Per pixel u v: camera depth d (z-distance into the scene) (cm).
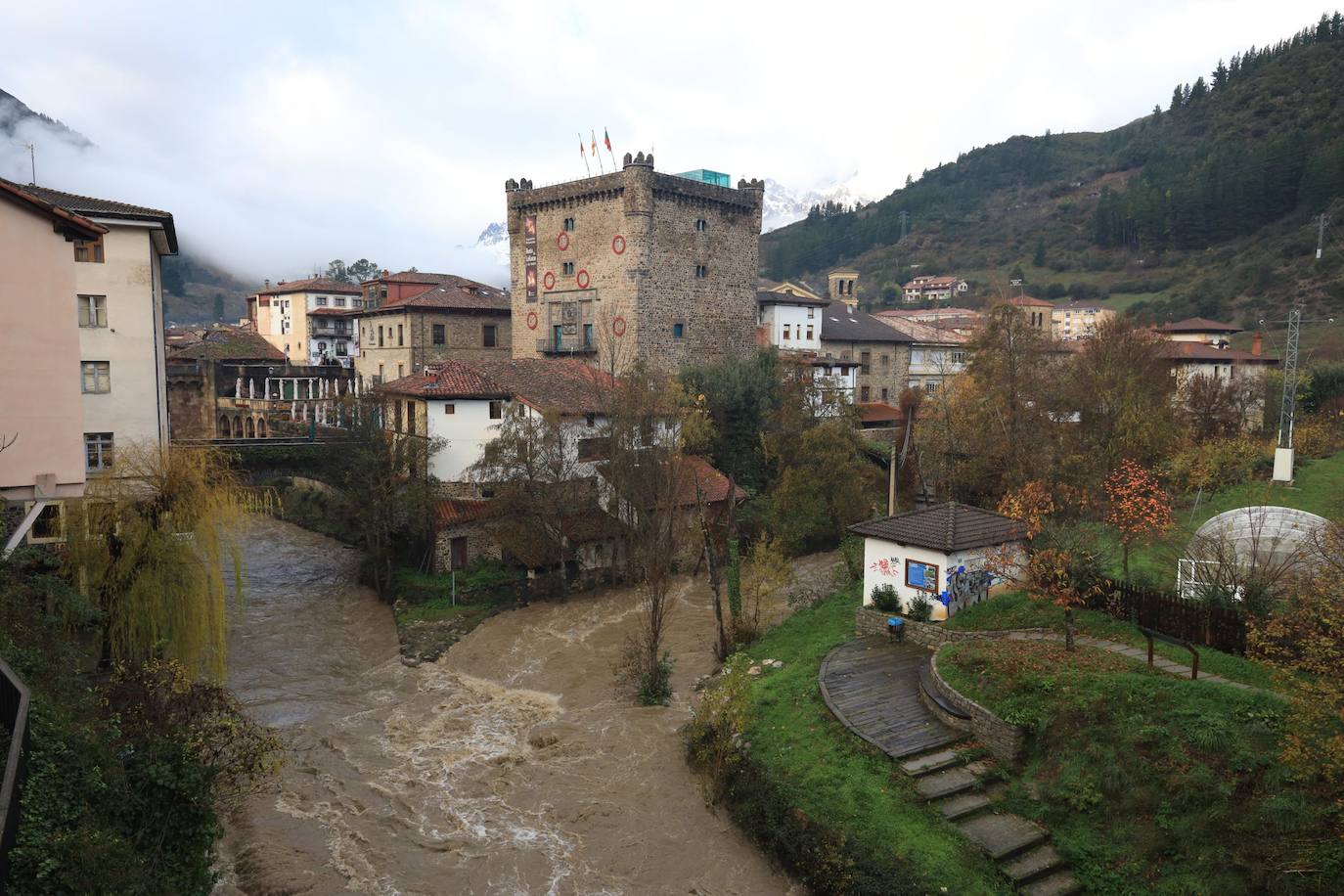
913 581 2891
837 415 5531
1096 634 2433
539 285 6750
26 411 2159
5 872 1049
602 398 4581
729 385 5666
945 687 2300
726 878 1986
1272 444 5228
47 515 2736
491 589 4141
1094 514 3734
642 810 2281
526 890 1958
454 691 3156
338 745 2692
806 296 7688
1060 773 1911
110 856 1280
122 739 1673
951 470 4831
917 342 8412
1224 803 1639
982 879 1706
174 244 4097
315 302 10144
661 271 6166
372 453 4244
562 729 2783
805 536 4875
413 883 1981
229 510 2650
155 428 3866
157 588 2442
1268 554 2572
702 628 3706
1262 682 2000
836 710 2330
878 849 1834
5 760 1255
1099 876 1686
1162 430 4403
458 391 4616
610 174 6081
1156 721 1892
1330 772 1517
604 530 4372
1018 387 4541
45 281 2181
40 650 1819
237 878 1978
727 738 2355
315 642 3691
